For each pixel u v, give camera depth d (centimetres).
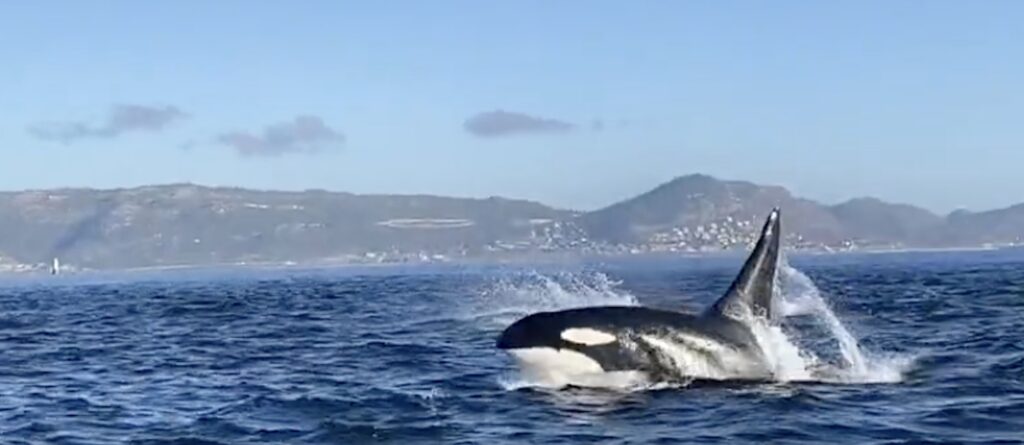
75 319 5225
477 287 8288
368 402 1931
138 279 18050
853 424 1631
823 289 6419
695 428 1625
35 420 1903
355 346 3072
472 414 1778
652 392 1895
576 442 1563
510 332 1984
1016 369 2192
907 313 4075
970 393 1889
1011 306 4412
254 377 2409
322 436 1647
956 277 8556
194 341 3509
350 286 9675
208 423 1794
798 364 2105
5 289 12838
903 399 1833
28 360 3014
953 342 2798
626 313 1977
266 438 1650
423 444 1568
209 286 11325
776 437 1557
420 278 11856
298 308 5612
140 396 2162
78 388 2336
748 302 2084
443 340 3192
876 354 2488
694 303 5428
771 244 2108
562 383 1970
